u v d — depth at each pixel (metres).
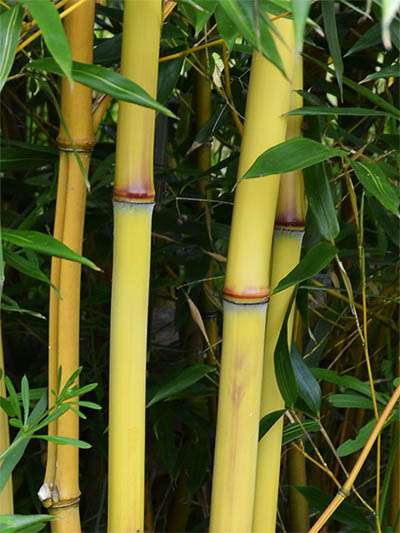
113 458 0.67
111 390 0.66
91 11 0.61
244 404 0.65
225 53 0.76
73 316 0.67
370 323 1.05
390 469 0.80
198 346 1.10
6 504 0.66
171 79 0.77
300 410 0.81
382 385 1.08
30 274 0.61
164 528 1.22
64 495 0.69
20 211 1.22
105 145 1.08
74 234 0.66
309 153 0.56
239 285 0.63
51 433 0.69
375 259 0.95
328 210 0.66
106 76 0.50
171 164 1.19
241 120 0.90
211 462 1.13
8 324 1.08
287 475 1.06
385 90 0.93
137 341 0.64
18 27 0.47
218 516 0.68
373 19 0.82
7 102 1.20
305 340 1.12
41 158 0.80
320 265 0.62
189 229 1.00
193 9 0.60
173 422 1.13
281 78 0.59
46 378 1.05
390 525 0.91
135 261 0.63
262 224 0.62
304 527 1.04
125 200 0.61
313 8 0.88
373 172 0.58
